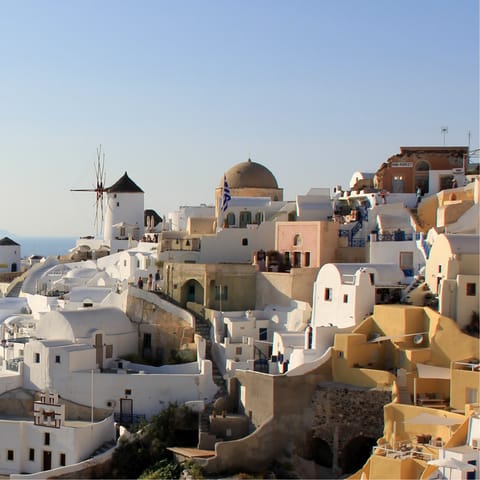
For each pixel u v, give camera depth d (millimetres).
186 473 63656
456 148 94625
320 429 65125
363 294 70375
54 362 75000
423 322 66312
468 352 62719
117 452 68125
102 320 79875
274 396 65812
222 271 83812
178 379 72688
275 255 85438
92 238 130625
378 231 84312
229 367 73188
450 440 51844
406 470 51938
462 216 79250
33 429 70625
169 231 104062
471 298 65562
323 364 66562
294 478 63688
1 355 84812
